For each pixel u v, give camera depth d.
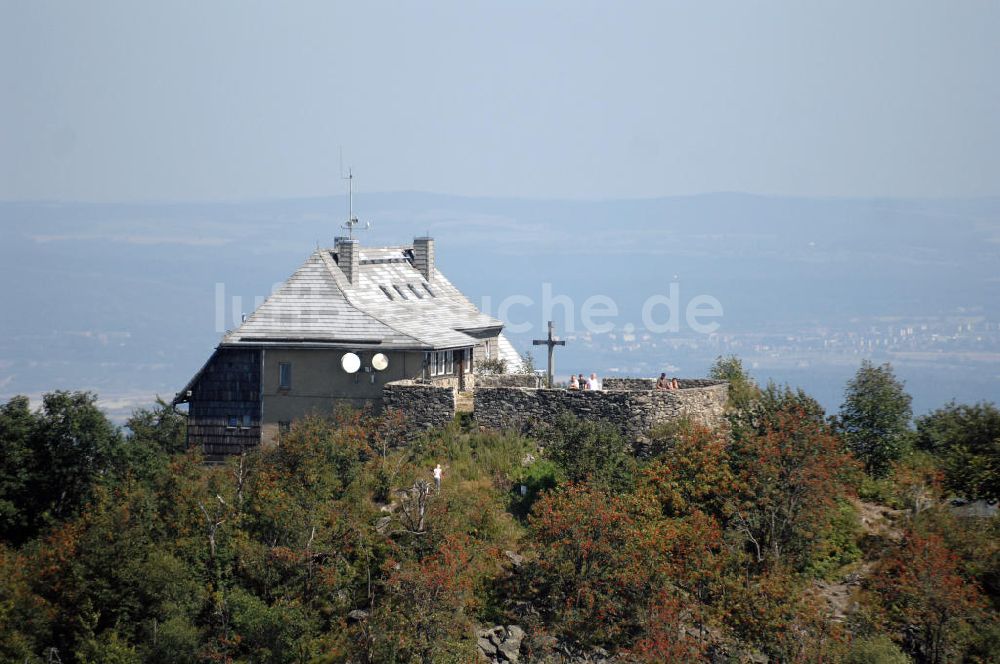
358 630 182.50
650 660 173.12
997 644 178.00
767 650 176.25
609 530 190.25
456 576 184.00
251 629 184.50
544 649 179.62
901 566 188.62
